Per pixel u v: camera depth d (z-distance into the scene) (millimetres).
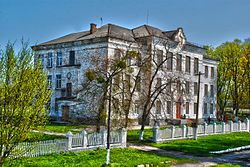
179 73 58938
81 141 26625
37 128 15508
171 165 23984
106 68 35906
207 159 27531
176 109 58906
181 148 31531
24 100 14688
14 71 14758
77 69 52375
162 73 53844
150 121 52281
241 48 70812
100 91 39500
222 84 75812
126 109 35688
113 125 34906
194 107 63719
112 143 29234
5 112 14469
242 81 70812
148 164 22969
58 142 24938
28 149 17438
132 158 24781
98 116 32750
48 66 56656
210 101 69250
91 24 54781
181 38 59875
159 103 54688
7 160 15594
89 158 23625
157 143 33812
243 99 72562
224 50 72500
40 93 15312
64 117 51625
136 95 45781
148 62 40781
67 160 22422
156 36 53281
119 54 48438
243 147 34250
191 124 48562
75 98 49906
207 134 42312
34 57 16172
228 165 24828
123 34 53719
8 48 14859
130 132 41094
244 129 50156
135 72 45625
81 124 47812
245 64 69938
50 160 22062
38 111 15188
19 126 14688
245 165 25812
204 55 69125
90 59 49719
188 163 25141
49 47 56688
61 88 54188
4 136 14492
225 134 44594
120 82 37875
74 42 52969
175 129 36750
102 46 49250
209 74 69375
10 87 14562
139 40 53625
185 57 61156
